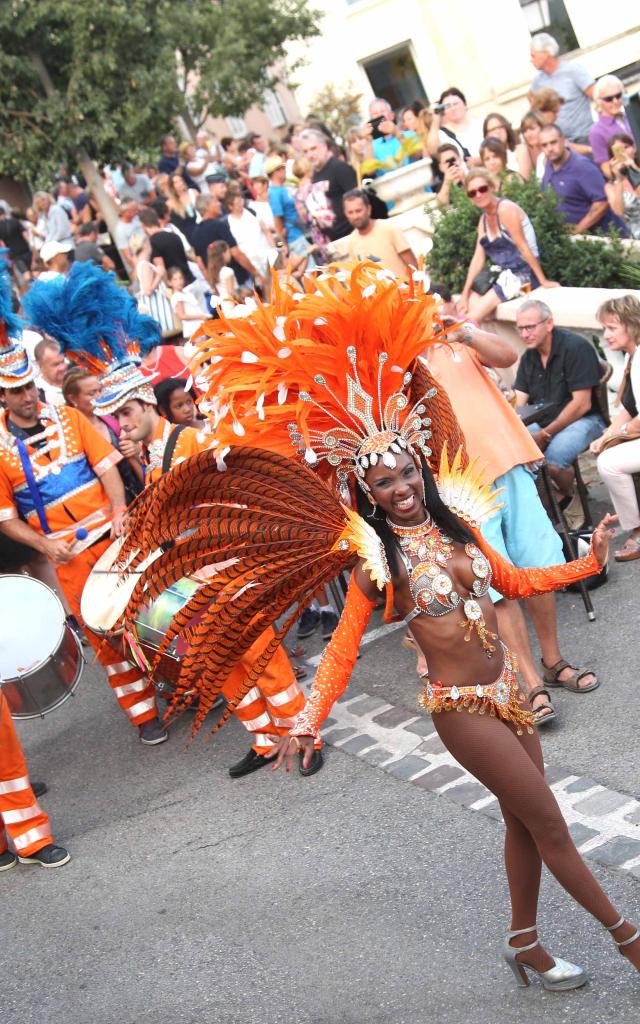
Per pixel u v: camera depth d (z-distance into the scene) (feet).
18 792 17.63
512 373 28.55
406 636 19.98
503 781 11.16
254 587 11.48
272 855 16.14
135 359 20.75
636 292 25.43
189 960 14.39
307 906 14.67
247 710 18.24
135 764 20.42
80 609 20.03
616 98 35.12
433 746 17.66
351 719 19.24
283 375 11.07
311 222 41.19
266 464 11.39
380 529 11.47
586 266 29.17
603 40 64.95
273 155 50.96
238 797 18.04
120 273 60.90
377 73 72.69
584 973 11.76
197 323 35.68
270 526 11.50
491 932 13.03
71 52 68.13
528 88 67.05
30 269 54.39
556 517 20.31
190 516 11.73
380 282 11.10
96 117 68.64
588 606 19.60
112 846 17.87
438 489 11.79
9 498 20.38
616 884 12.99
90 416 22.68
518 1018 11.59
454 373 17.69
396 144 46.68
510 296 27.50
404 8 69.72
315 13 72.33
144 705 20.86
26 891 17.31
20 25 65.62
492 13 66.44
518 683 11.73
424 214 37.17
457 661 11.39
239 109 75.72
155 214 40.14
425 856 14.89
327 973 13.24
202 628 11.63
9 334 20.20
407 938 13.39
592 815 14.39
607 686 17.43
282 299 11.14
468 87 68.95
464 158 38.55
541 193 30.07
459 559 11.48
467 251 31.48
